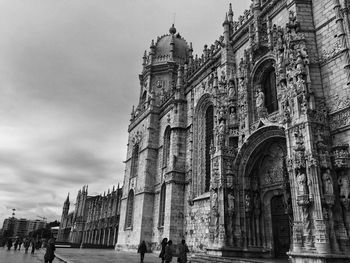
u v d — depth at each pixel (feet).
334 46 68.39
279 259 75.36
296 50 71.31
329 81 67.67
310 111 63.36
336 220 57.00
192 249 111.96
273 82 88.58
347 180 58.44
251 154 87.56
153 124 170.81
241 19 107.76
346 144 60.54
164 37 223.71
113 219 288.10
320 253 53.57
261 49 90.38
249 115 90.02
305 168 60.64
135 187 175.83
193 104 134.31
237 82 100.17
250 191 87.71
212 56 124.06
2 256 113.29
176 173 130.21
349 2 66.90
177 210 125.59
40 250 180.86
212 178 92.02
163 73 205.05
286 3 83.76
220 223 84.38
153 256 122.21
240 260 70.08
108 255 126.82
